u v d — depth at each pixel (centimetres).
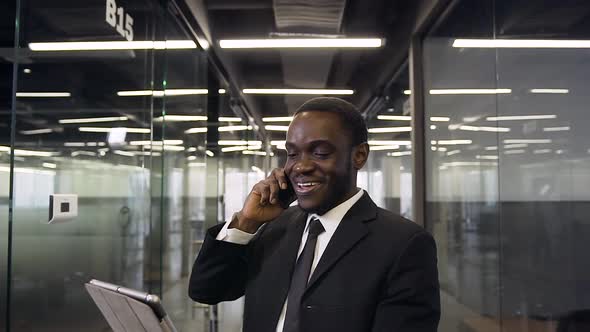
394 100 490
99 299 97
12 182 147
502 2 219
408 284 87
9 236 150
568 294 164
